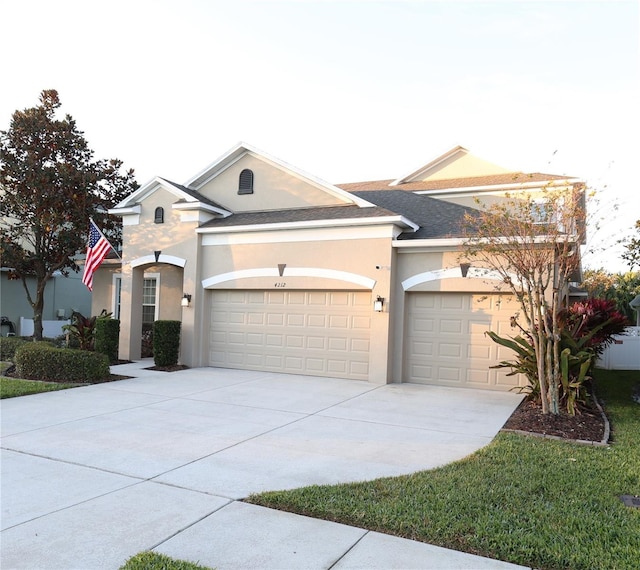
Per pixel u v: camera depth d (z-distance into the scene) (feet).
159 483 17.13
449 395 34.30
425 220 44.11
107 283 62.08
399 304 39.63
